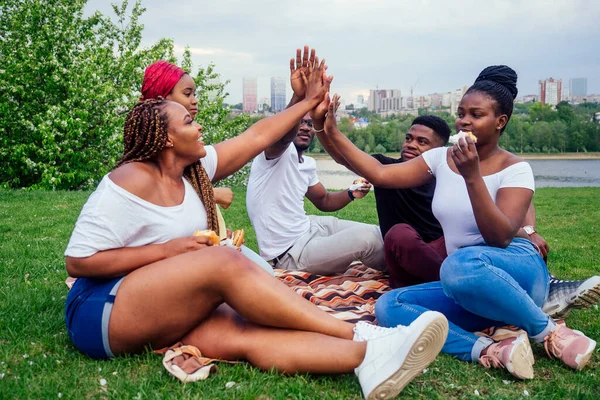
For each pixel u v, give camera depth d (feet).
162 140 8.82
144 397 7.75
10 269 15.60
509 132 291.17
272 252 15.33
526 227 11.49
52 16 53.93
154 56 59.06
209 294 8.54
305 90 11.65
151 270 8.47
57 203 34.83
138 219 8.68
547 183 105.50
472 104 10.39
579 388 8.54
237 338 8.82
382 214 14.61
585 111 433.89
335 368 8.35
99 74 53.72
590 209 42.16
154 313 8.48
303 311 8.62
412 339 7.67
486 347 9.44
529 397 8.28
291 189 15.19
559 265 20.33
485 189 9.33
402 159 14.66
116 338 8.63
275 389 8.07
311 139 15.92
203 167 9.86
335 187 78.89
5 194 39.27
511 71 10.81
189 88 11.98
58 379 8.32
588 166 186.80
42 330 10.43
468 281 9.29
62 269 16.01
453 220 10.68
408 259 12.19
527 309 9.48
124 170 8.83
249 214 15.72
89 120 53.42
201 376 8.27
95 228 8.41
